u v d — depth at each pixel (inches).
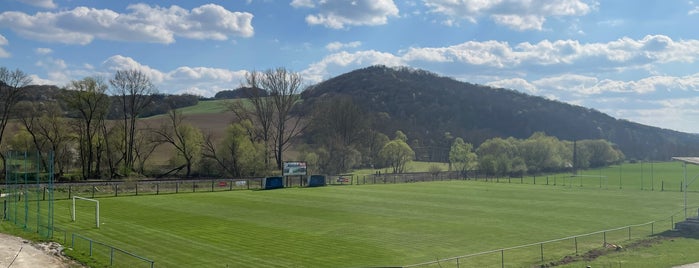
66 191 3073.3
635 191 3700.8
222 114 6323.8
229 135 4512.8
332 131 5664.4
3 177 3540.8
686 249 1600.6
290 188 3779.5
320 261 1472.7
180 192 3363.7
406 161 5516.7
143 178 4175.7
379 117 7322.8
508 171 5364.2
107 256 1488.7
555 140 6427.2
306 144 5413.4
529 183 4461.1
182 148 4443.9
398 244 1724.9
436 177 4995.1
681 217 2346.2
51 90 5142.7
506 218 2327.8
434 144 7647.6
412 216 2368.4
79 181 3700.8
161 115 6166.3
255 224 2110.0
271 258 1507.1
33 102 4357.8
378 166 5841.5
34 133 3993.6
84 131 4237.2
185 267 1396.4
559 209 2655.0
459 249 1653.5
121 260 1455.5
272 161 5137.8
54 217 2190.0
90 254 1497.3
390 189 3759.8
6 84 3875.5
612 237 1841.8
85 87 4109.3
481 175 5359.3
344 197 3169.3
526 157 5920.3
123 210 2471.7
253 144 4628.4
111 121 4537.4
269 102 5083.7
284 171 3966.5
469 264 1430.9
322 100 6304.1
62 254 1491.1
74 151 4288.9
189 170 4475.9
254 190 3592.5
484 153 5944.9
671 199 3164.4
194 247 1648.6
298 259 1496.1
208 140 4569.4
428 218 2310.5
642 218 2342.5
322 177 4072.3
